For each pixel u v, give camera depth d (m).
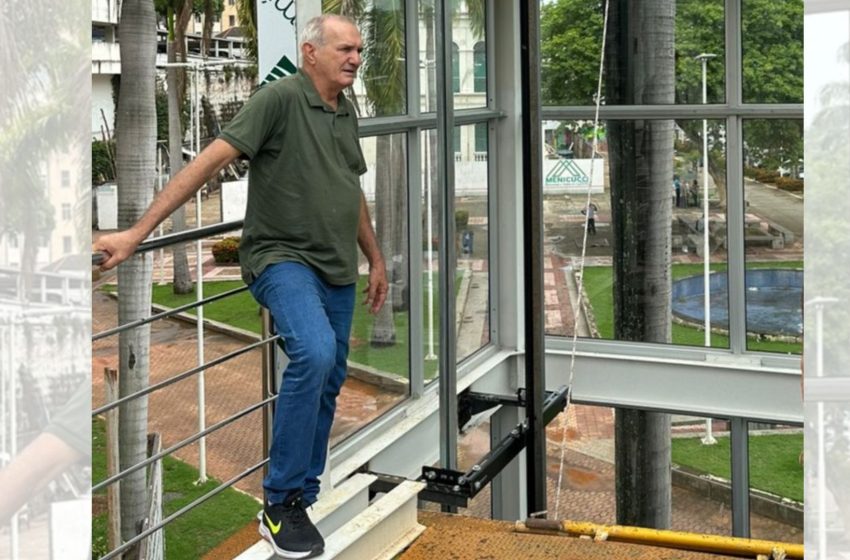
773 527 6.66
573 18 6.79
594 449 7.05
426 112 5.88
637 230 6.91
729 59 6.51
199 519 13.10
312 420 2.66
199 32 20.39
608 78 6.79
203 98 19.52
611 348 7.03
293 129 2.66
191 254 26.86
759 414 6.58
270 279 2.68
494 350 6.72
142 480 12.69
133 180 12.21
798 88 6.38
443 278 4.10
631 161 6.84
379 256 3.17
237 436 15.94
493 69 6.47
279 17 3.29
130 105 12.06
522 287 6.69
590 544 3.28
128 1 12.12
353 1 5.16
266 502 2.79
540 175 3.93
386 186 5.55
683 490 6.88
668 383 6.80
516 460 6.75
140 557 8.35
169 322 21.36
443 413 4.12
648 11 6.62
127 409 12.48
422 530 3.41
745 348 6.75
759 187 6.59
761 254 6.65
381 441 5.36
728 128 6.61
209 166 2.52
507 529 3.51
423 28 5.80
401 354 5.77
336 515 3.13
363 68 5.27
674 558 3.17
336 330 2.87
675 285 6.88
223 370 18.86
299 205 2.68
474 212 6.43
